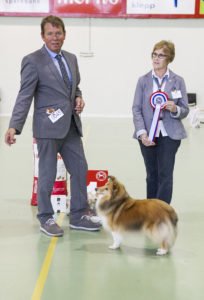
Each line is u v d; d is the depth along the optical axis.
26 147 8.75
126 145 9.00
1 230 4.42
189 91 13.36
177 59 13.26
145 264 3.65
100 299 3.05
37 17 13.04
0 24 13.06
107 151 8.40
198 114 11.86
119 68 13.35
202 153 8.34
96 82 13.41
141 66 13.34
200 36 13.12
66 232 4.39
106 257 3.78
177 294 3.14
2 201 5.40
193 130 11.09
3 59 13.24
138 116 4.41
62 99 4.15
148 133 4.39
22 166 7.23
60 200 5.01
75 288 3.22
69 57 4.25
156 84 4.34
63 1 12.93
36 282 3.31
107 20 13.12
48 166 4.23
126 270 3.53
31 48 13.21
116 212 3.83
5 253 3.86
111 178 3.86
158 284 3.29
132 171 6.92
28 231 4.40
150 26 13.12
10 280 3.34
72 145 4.36
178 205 5.32
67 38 13.21
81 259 3.74
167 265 3.63
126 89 13.45
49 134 4.13
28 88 4.08
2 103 13.41
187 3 12.90
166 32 13.14
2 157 7.86
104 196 3.86
